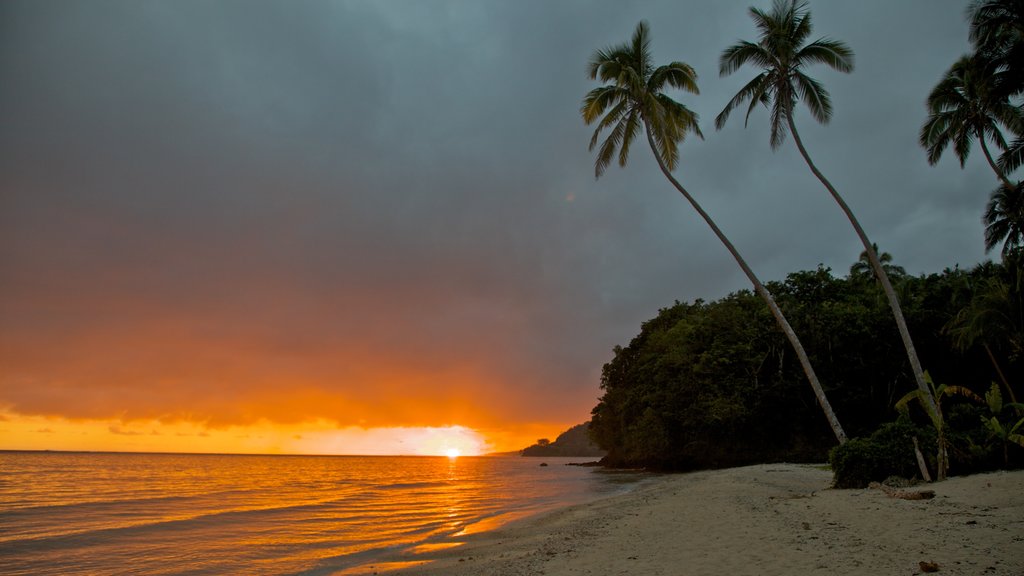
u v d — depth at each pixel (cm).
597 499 2902
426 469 10306
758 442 5059
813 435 4841
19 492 3828
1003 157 2470
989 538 960
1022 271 2988
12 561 1520
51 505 2948
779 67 2611
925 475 1772
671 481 3741
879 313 4603
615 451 7681
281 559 1514
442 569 1246
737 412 4625
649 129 2722
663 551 1139
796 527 1241
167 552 1631
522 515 2370
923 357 4362
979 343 3600
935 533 1033
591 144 2842
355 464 14138
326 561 1475
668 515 1683
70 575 1344
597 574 989
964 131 2933
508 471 9075
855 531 1131
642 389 5816
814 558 938
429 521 2314
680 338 5406
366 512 2683
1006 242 3105
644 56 2839
